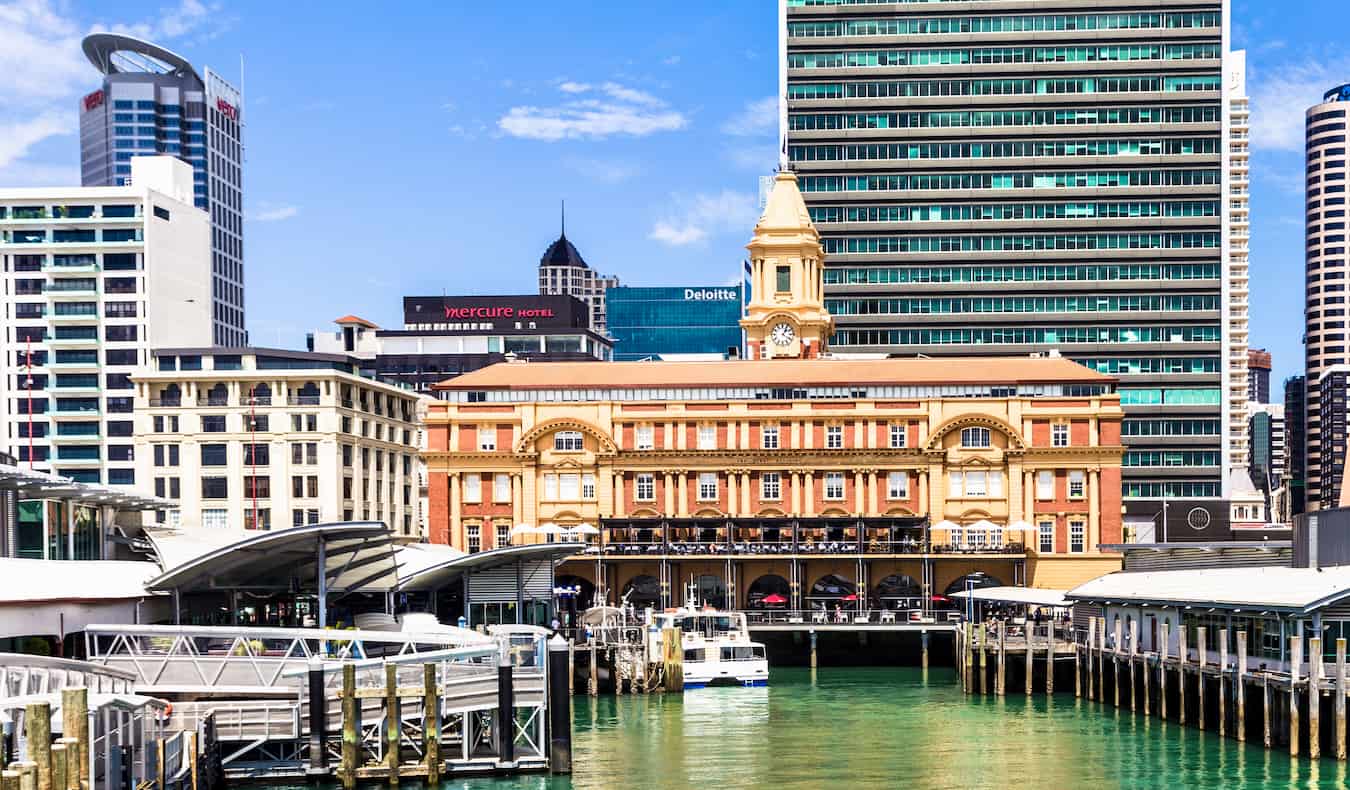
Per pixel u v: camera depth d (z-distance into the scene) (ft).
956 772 230.48
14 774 119.34
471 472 456.45
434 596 350.43
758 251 550.77
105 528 325.01
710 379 467.11
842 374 467.93
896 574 439.63
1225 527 513.04
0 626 211.20
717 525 444.55
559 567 440.04
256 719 205.87
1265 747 241.55
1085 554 440.04
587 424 453.58
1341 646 223.71
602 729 276.62
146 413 526.57
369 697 207.10
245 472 522.06
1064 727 274.16
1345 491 483.51
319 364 554.05
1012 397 452.35
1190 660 270.67
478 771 212.64
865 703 314.76
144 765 167.53
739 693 334.44
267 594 309.42
